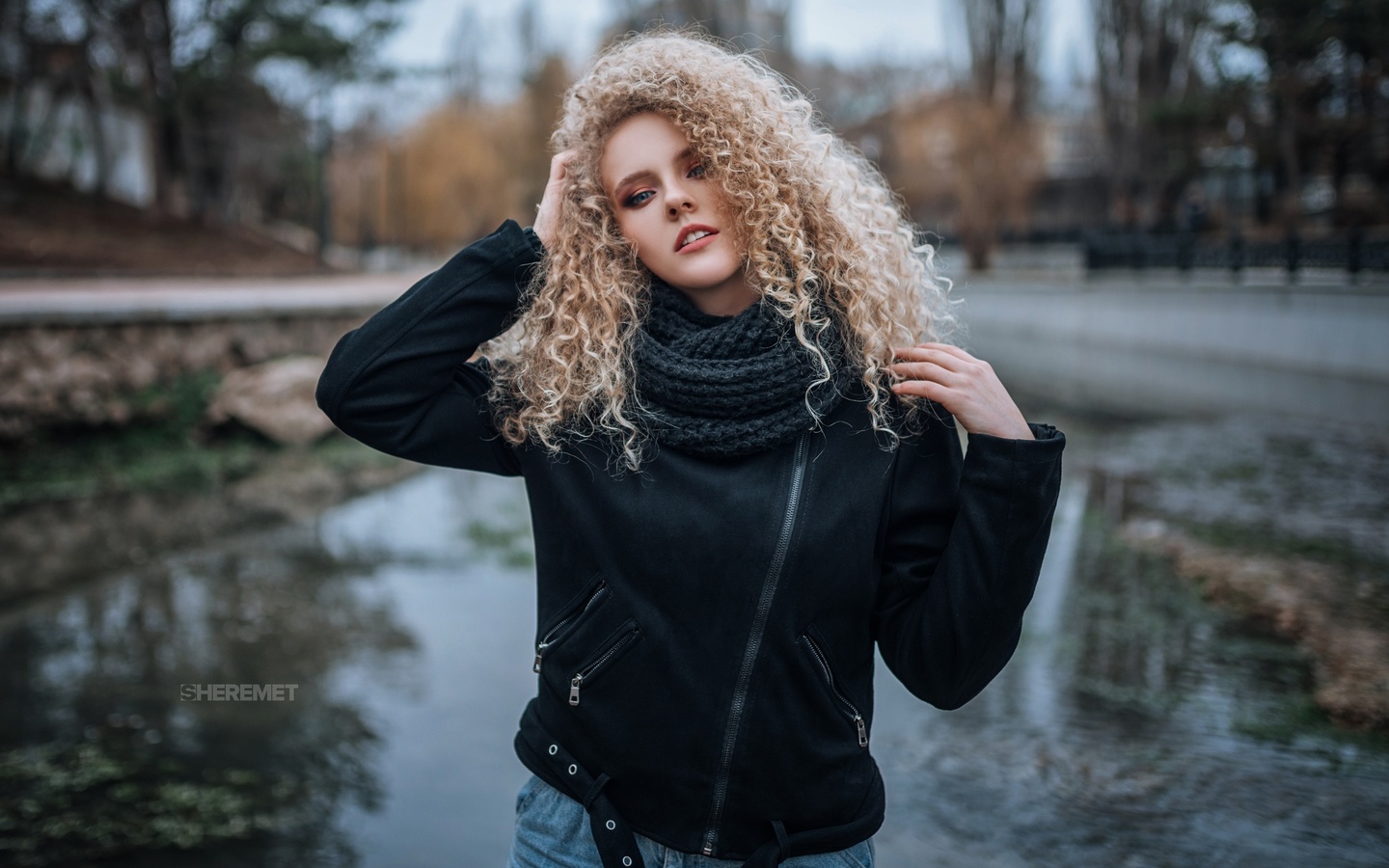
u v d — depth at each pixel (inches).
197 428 371.2
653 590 50.8
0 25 780.6
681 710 50.4
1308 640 170.4
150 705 146.2
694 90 53.1
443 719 142.9
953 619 49.3
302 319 457.4
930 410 53.6
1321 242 528.7
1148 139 1170.6
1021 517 48.2
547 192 57.5
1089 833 110.7
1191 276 666.8
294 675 157.9
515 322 58.0
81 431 340.2
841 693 52.0
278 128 1125.7
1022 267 1262.3
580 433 53.2
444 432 55.7
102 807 116.5
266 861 105.8
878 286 54.4
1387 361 457.7
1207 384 517.3
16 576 208.8
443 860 107.0
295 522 262.7
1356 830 110.9
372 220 2055.9
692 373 50.6
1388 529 241.3
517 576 214.1
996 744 134.6
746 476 51.2
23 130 862.5
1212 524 250.4
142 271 671.8
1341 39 773.3
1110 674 158.7
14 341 323.3
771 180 52.2
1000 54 1352.1
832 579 50.3
